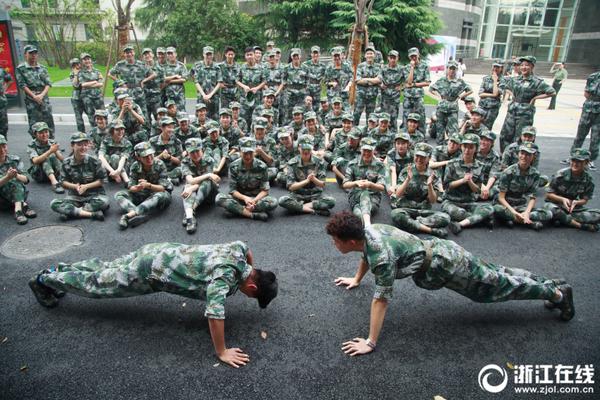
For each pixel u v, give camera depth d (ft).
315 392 8.71
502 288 9.86
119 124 20.97
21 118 34.35
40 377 8.99
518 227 17.02
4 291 11.98
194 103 43.73
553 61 106.11
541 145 31.24
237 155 23.02
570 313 10.85
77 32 84.02
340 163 20.75
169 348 9.91
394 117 30.89
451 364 9.55
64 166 17.02
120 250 14.44
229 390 8.73
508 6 103.24
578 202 16.76
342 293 12.20
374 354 9.80
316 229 16.57
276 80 31.42
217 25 66.44
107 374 9.11
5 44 36.70
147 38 69.77
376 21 50.60
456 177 17.29
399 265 9.37
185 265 9.37
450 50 75.97
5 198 16.92
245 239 15.57
